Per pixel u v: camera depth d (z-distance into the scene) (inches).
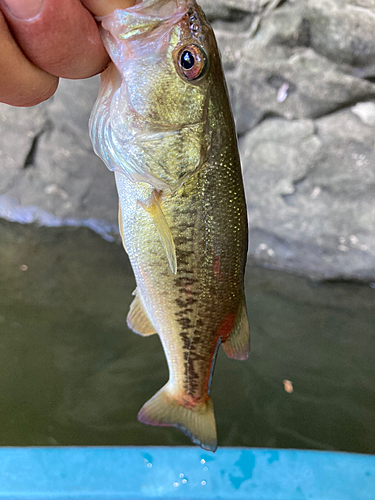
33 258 29.6
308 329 24.9
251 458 10.4
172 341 9.8
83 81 29.3
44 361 22.0
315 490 9.7
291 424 19.8
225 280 9.3
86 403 20.2
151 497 9.5
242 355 10.2
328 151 26.5
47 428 19.0
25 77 6.6
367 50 23.8
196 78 7.9
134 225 8.9
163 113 7.9
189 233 8.6
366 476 10.0
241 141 29.3
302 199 28.1
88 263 29.5
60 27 6.3
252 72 26.7
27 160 32.7
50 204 33.4
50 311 25.0
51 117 31.2
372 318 25.9
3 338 23.0
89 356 22.4
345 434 19.4
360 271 27.7
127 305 25.7
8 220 33.6
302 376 22.0
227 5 26.0
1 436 18.5
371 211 26.7
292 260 29.5
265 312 26.0
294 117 26.9
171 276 9.0
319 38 24.9
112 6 7.0
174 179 8.2
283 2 25.0
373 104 25.1
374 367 22.5
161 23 7.5
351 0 23.6
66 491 9.5
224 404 20.6
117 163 8.4
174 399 10.7
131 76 7.6
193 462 10.2
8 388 20.6
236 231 9.0
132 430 19.2
